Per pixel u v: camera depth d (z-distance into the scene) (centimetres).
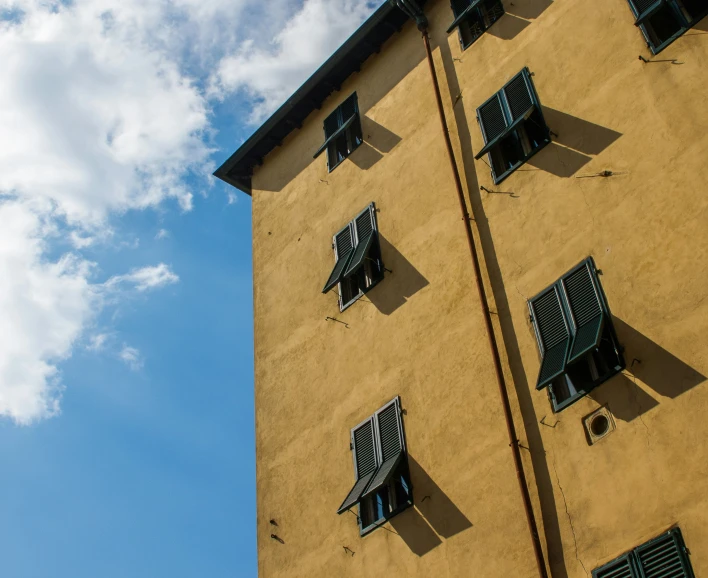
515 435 1673
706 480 1391
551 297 1734
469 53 2236
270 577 2039
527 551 1570
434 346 1936
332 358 2186
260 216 2709
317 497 2038
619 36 1873
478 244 1944
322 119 2675
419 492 1812
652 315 1566
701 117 1658
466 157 2083
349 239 2309
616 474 1505
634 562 1409
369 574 1827
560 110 1912
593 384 1595
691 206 1598
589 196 1767
